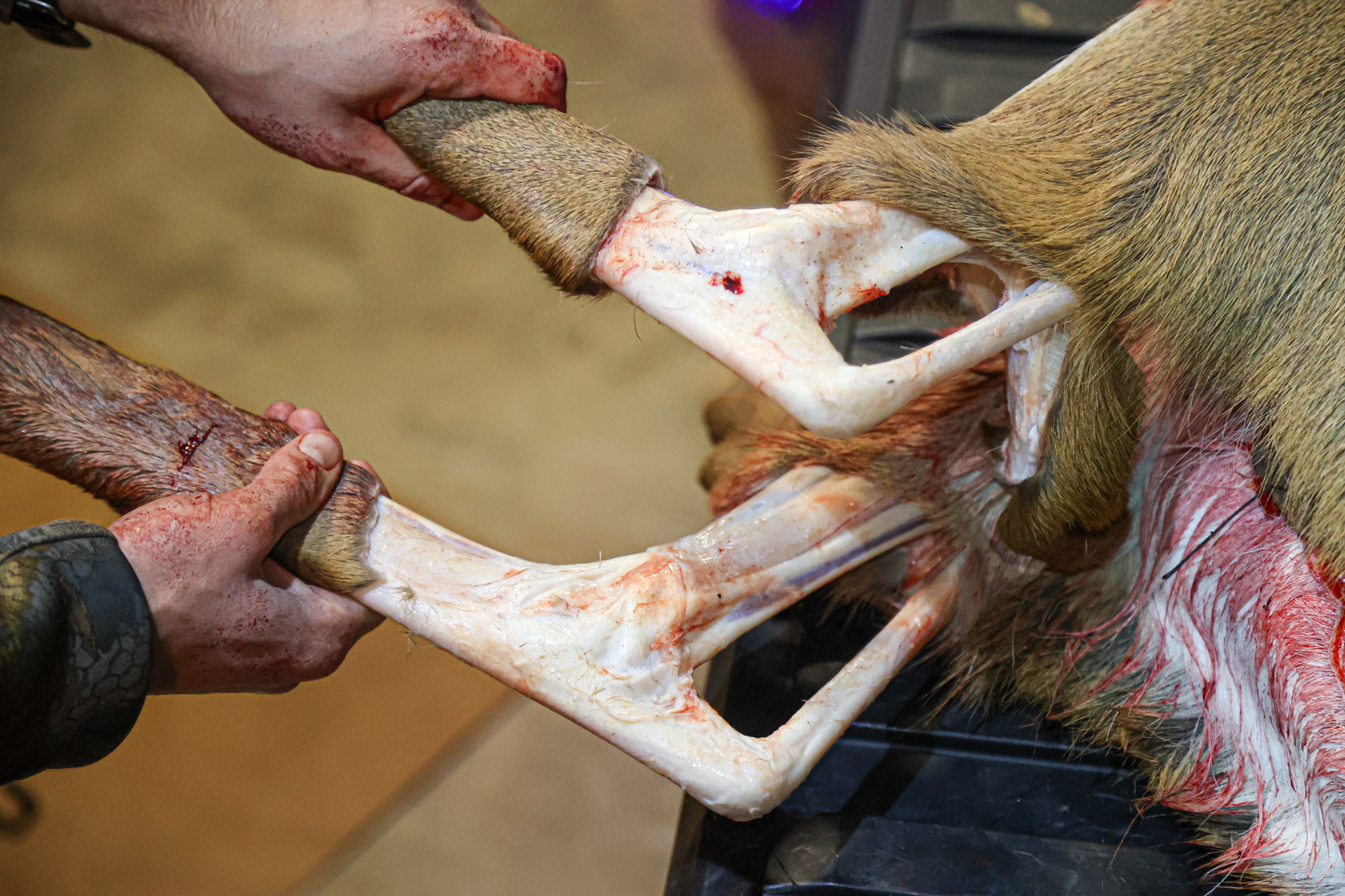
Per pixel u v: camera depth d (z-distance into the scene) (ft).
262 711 4.63
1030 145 3.27
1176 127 3.22
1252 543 3.30
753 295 3.05
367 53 3.31
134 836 4.42
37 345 3.33
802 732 3.20
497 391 5.53
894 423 3.50
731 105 6.47
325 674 3.34
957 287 3.37
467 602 3.24
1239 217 3.18
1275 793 3.30
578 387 5.54
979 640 3.53
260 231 6.17
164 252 6.09
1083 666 3.51
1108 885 3.29
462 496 5.17
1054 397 3.24
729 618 3.31
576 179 3.17
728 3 6.84
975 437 3.48
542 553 5.02
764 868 3.30
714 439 4.05
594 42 6.81
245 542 3.17
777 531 3.35
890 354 3.90
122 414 3.34
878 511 3.42
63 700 2.95
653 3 6.94
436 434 5.38
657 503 5.17
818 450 3.49
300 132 3.48
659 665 3.19
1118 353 3.23
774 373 3.00
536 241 3.18
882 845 3.33
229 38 3.37
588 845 4.40
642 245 3.11
